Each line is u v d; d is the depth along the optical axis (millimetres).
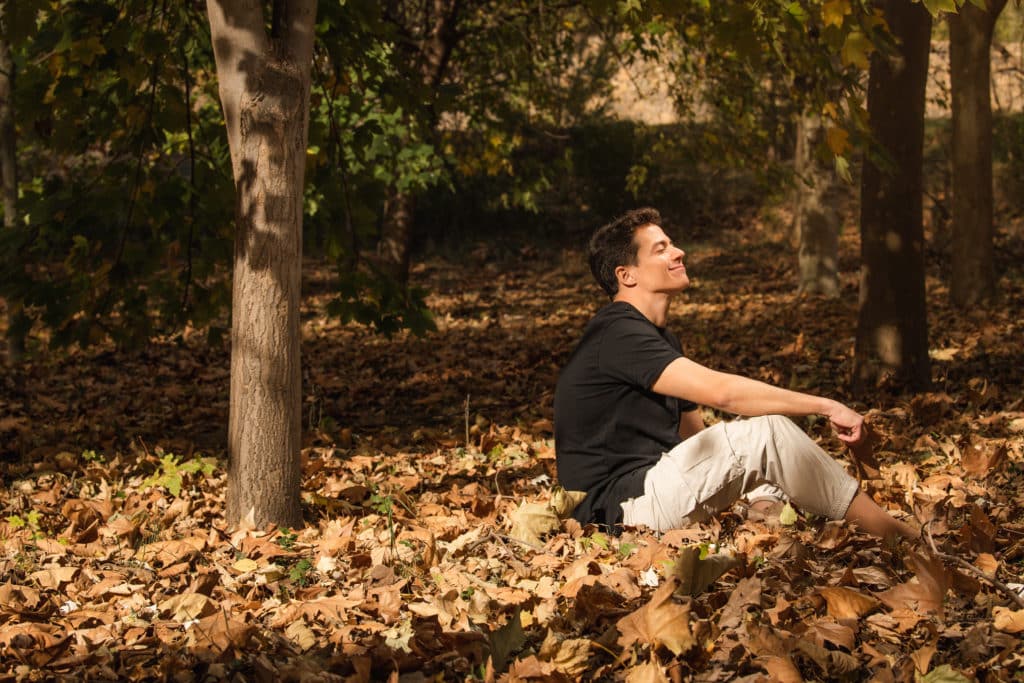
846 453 5301
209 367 10281
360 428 7211
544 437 6340
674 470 3482
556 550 3656
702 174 25219
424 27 12570
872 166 7395
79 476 5727
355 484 5105
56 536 4387
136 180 6594
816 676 2570
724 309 14406
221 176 6879
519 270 19953
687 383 3482
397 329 7004
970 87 13469
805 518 3611
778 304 14828
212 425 7508
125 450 6547
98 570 3803
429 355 10766
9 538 4258
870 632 2779
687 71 13023
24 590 3463
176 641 3061
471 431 6543
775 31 5000
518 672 2572
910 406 6664
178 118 6594
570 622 2959
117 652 2996
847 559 3264
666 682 2447
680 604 2754
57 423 7398
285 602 3414
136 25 6145
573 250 21359
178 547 4012
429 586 3477
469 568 3602
